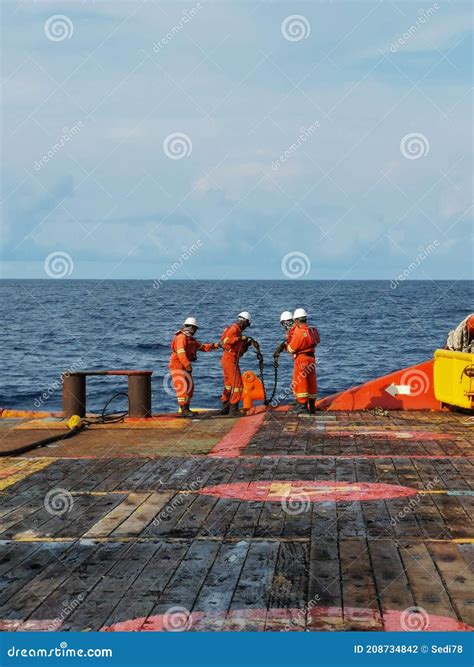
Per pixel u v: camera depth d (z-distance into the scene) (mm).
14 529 7578
